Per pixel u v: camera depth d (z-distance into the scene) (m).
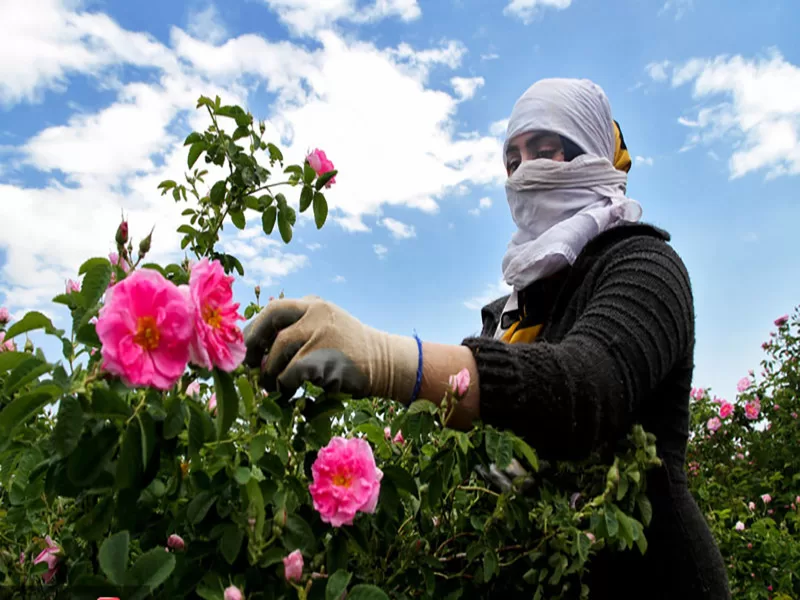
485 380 1.27
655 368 1.37
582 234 1.70
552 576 1.50
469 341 1.34
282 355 1.24
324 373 1.18
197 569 1.17
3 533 1.56
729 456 5.18
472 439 1.33
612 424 1.32
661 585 1.58
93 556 1.31
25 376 1.01
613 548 1.55
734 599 3.64
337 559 1.24
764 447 5.08
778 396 5.41
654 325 1.39
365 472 1.20
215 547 1.18
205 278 0.97
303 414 1.27
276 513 1.15
